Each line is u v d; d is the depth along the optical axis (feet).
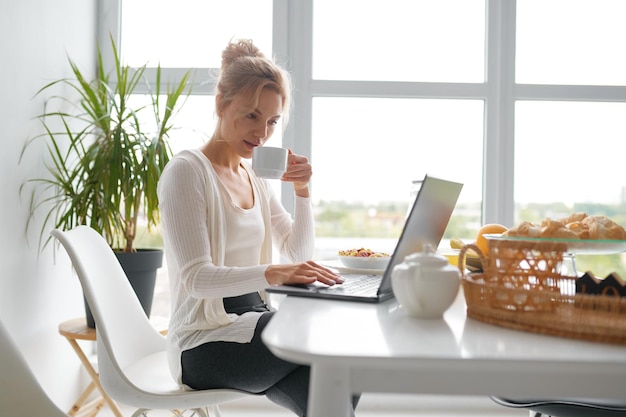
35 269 7.06
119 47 9.19
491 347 2.48
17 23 6.40
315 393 2.41
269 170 4.79
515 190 9.34
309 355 2.34
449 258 4.85
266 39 9.27
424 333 2.75
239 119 5.15
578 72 9.29
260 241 5.43
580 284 3.28
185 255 4.53
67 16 7.89
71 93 8.11
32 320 6.98
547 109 9.33
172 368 4.84
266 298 5.34
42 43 7.10
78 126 8.40
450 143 9.32
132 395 4.45
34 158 7.00
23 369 3.91
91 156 7.48
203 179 4.89
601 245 3.84
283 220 6.21
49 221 7.50
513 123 9.20
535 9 9.29
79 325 7.01
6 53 6.16
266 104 5.16
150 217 7.55
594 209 9.36
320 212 9.31
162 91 9.11
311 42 9.15
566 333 2.68
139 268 7.48
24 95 6.66
